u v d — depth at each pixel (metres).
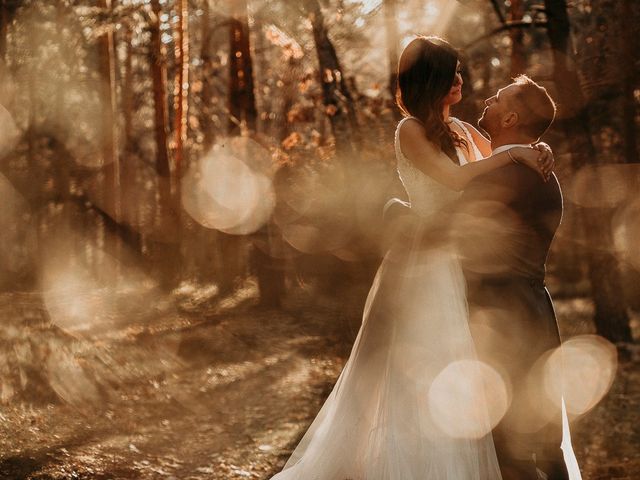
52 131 30.45
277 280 23.27
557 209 4.41
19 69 27.27
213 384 12.60
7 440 8.41
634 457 9.06
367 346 4.66
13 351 12.61
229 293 27.44
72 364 12.34
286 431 9.85
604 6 15.63
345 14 16.97
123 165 32.22
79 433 9.03
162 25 26.14
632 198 14.95
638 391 11.84
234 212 27.50
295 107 18.61
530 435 4.36
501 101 4.43
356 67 20.39
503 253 4.36
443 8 16.36
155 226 31.17
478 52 16.88
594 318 15.52
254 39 25.98
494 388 4.37
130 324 18.75
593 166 14.80
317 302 23.41
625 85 14.92
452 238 4.49
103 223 32.38
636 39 14.91
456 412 4.38
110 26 22.64
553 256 28.17
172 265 28.66
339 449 4.61
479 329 4.40
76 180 32.66
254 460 8.61
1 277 34.09
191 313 22.14
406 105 4.52
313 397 11.95
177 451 8.75
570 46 15.60
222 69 28.62
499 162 4.33
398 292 4.60
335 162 17.89
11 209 33.59
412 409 4.46
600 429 10.23
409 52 4.47
